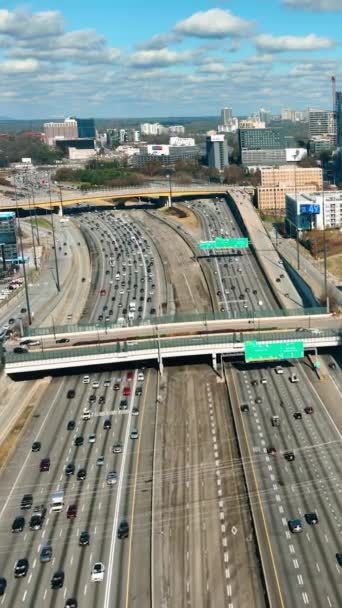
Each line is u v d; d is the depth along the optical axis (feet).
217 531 441.27
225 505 469.16
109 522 456.45
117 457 541.34
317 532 428.97
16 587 397.19
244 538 432.66
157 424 595.47
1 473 526.98
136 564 412.98
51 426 602.03
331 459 518.37
